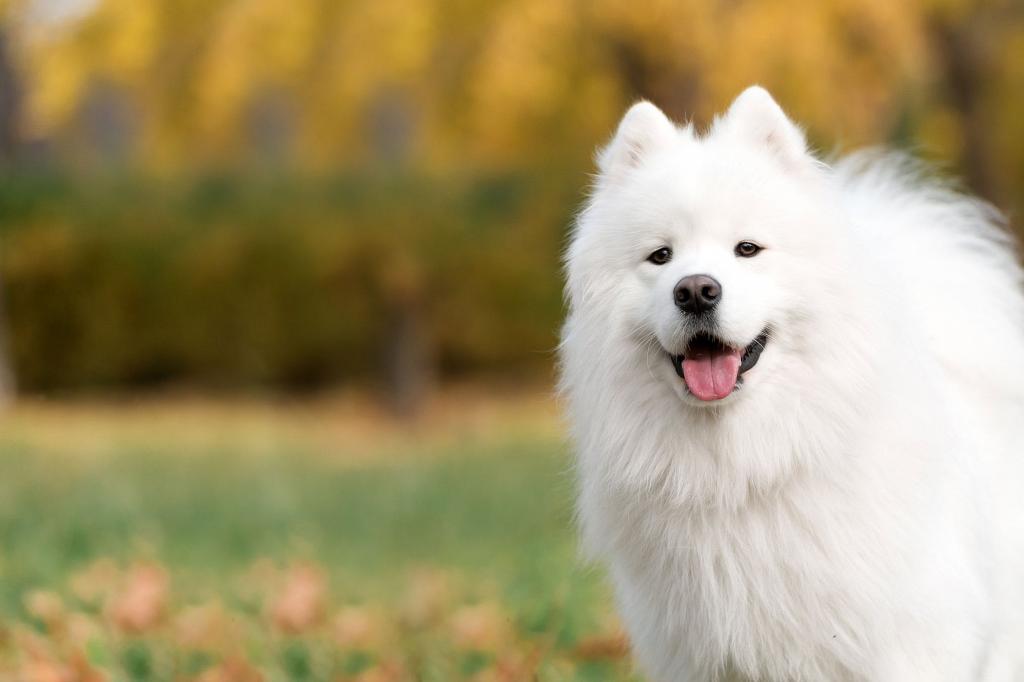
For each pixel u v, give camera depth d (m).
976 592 4.62
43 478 14.50
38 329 22.27
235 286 21.91
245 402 22.38
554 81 14.91
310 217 21.25
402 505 13.32
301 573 8.12
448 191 21.03
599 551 4.92
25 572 8.46
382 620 7.99
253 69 14.95
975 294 5.41
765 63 13.71
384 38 14.61
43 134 16.95
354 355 22.70
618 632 6.81
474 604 8.13
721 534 4.55
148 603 7.41
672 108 15.22
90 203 21.95
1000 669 5.01
